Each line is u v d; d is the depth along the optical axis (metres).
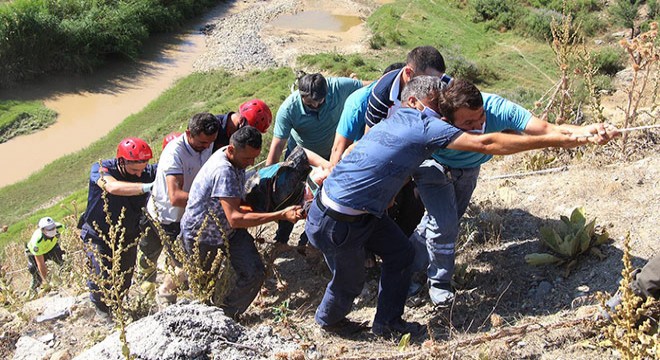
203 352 4.20
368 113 4.96
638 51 6.54
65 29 36.56
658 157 6.26
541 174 6.91
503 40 40.75
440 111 4.21
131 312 5.65
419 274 5.52
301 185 5.44
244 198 5.32
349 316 5.37
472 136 4.00
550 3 43.25
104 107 33.91
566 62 7.71
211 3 47.84
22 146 29.72
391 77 4.91
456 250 5.65
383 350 4.47
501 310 4.85
